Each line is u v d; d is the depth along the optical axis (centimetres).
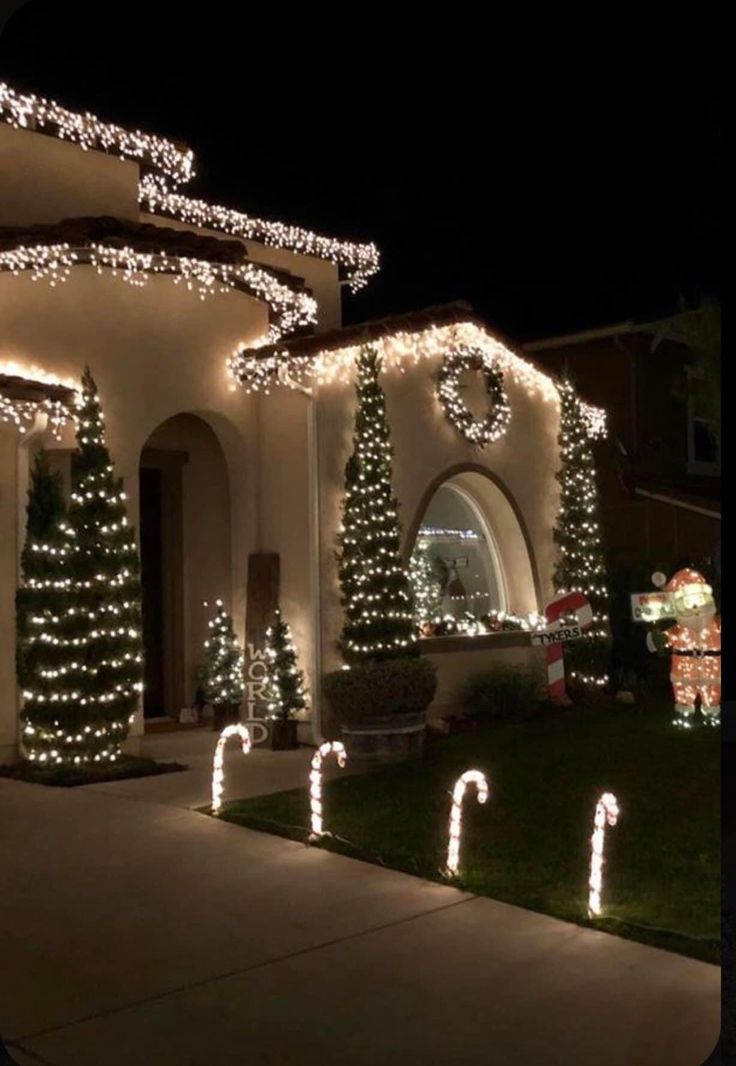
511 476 1487
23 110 1238
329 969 564
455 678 1364
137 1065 464
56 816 882
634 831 814
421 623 1382
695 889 678
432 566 1464
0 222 1225
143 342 1166
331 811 882
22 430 1088
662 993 532
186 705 1327
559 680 1435
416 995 532
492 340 1442
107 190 1334
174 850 782
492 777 1006
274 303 1310
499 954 583
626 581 1647
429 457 1348
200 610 1338
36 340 1095
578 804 898
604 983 545
